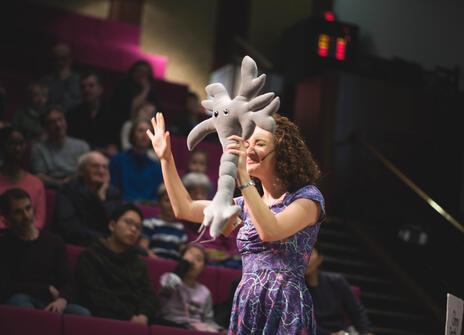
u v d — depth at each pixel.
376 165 8.85
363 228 8.38
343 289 5.32
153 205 6.67
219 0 12.36
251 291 2.42
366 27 11.38
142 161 7.00
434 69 9.76
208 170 8.35
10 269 4.46
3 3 10.50
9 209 4.52
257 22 12.30
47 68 9.77
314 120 9.53
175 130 8.89
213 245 6.00
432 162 9.09
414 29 10.27
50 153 6.81
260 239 2.46
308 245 2.48
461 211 8.79
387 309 7.21
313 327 2.43
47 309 4.28
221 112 2.32
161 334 3.99
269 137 2.54
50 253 4.59
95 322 3.87
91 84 8.27
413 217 8.62
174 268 5.09
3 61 9.66
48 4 11.40
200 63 12.13
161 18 12.00
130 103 8.64
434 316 7.02
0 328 3.68
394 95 9.38
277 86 11.10
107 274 4.64
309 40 10.85
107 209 5.64
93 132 8.16
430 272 7.08
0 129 5.63
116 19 11.72
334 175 8.93
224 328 4.93
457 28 9.47
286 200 2.50
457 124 9.37
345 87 9.28
